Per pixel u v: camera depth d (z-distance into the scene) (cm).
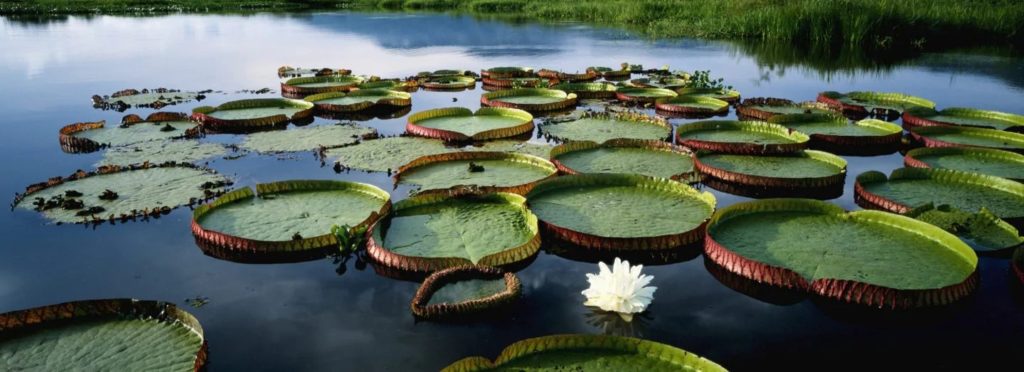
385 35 1959
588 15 2400
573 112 940
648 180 551
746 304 386
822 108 934
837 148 732
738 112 925
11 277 415
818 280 387
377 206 507
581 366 308
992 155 657
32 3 2792
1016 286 400
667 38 1820
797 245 441
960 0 1839
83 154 692
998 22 1619
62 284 407
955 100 999
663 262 439
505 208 508
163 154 683
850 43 1583
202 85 1164
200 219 483
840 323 364
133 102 986
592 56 1524
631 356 314
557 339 317
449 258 414
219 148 707
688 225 474
